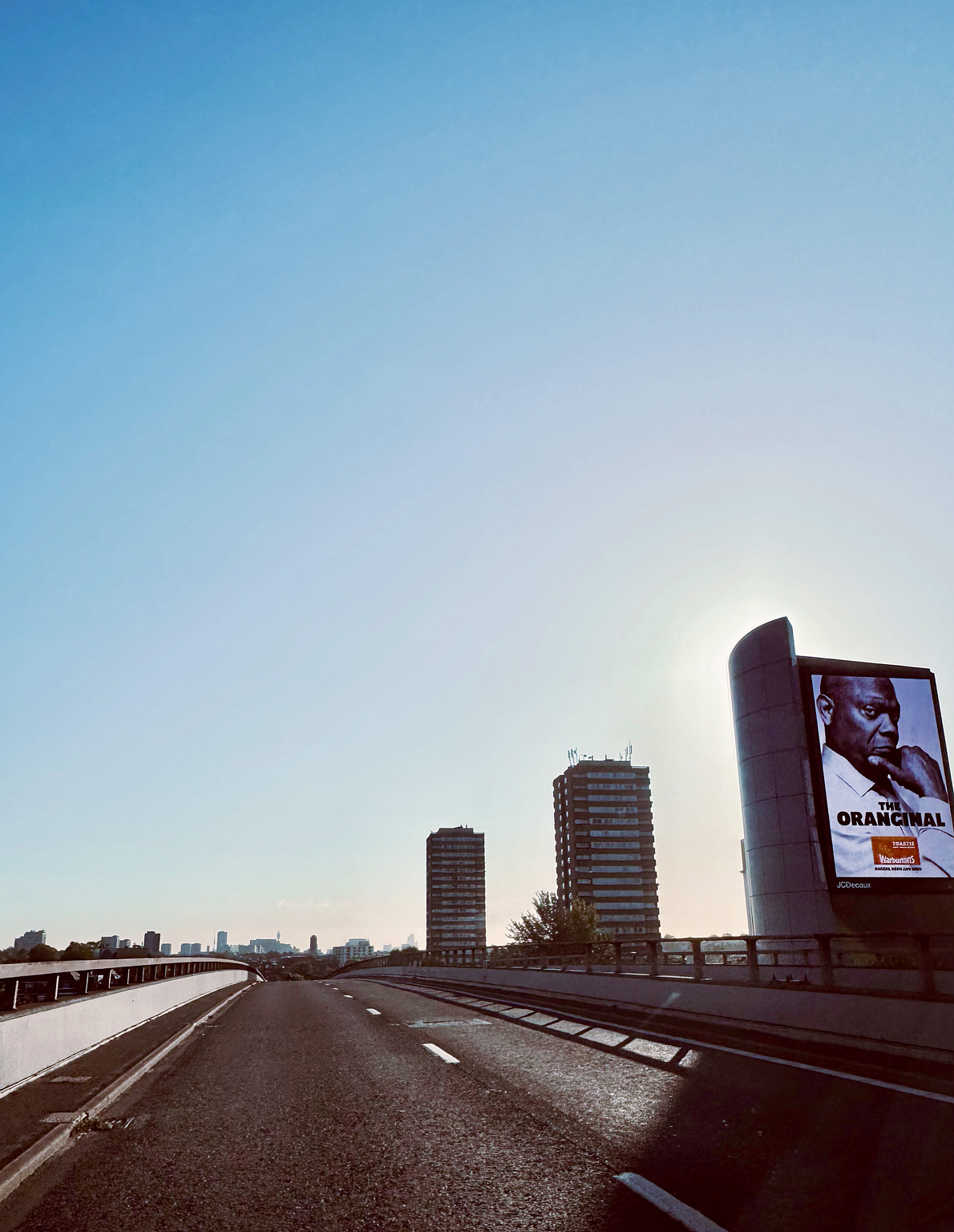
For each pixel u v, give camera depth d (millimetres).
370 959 72000
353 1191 5895
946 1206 5121
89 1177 6332
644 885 164625
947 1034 9727
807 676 26375
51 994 12164
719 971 22781
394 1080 10273
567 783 170250
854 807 25359
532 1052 12398
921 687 26656
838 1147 6477
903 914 24828
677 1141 6934
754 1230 4910
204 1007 22469
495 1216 5312
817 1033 11859
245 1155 6906
